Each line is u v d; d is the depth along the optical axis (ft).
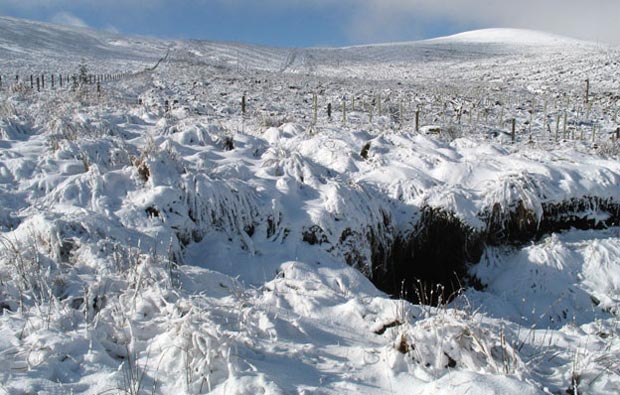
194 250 19.98
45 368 9.96
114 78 117.50
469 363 11.05
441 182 27.68
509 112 84.12
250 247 20.40
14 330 11.41
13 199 19.89
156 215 19.69
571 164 30.37
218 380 10.07
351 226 22.54
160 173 21.20
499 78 151.23
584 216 27.50
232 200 21.31
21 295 12.56
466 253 25.48
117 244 16.28
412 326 12.12
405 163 30.01
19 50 175.94
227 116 59.11
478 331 11.48
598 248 24.82
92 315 12.59
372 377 10.75
